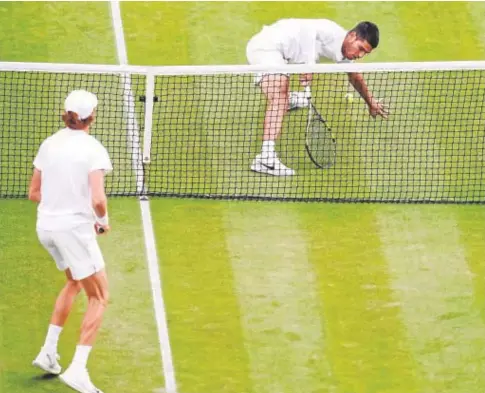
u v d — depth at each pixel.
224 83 54.69
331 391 41.00
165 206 49.56
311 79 54.44
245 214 49.31
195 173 51.50
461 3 61.91
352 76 51.28
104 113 54.00
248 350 42.59
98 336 42.94
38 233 39.91
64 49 57.75
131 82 54.16
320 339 43.16
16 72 55.88
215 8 61.19
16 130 52.81
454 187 51.19
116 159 51.81
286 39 52.28
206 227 48.47
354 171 51.88
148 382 41.19
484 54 58.75
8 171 50.88
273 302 44.72
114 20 59.84
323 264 46.69
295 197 50.38
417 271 46.47
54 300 44.62
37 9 60.06
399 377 41.62
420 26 60.41
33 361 40.75
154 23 59.91
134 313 44.03
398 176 51.66
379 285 45.69
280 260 46.84
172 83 56.09
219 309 44.34
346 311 44.41
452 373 41.88
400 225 48.88
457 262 47.00
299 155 52.75
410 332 43.53
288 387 41.12
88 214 39.56
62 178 39.12
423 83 56.53
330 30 52.28
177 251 47.16
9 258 46.41
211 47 58.62
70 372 39.59
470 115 54.84
